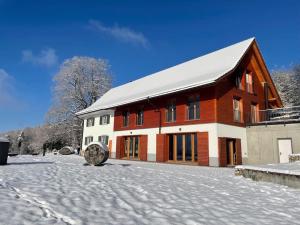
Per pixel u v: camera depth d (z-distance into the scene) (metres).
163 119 21.56
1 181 6.99
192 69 24.41
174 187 7.50
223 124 18.34
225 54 23.16
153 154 21.83
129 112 25.72
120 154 25.61
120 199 5.61
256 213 5.12
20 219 3.93
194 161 18.91
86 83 43.56
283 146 18.41
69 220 4.05
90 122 32.62
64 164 13.87
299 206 5.87
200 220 4.46
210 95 18.47
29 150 51.31
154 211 4.83
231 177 10.69
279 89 45.44
